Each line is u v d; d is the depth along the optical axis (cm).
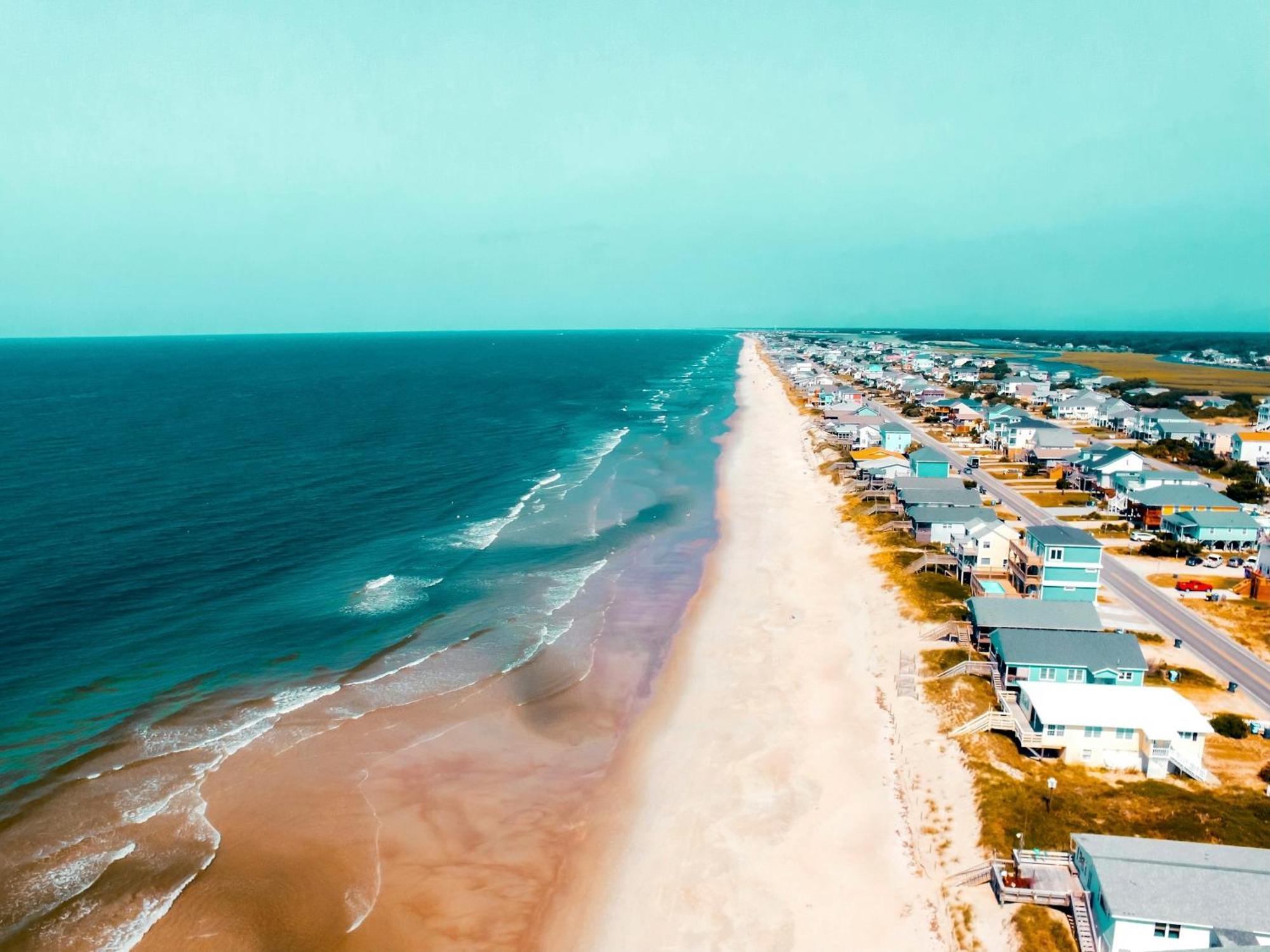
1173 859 2917
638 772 4169
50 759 4044
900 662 5050
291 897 3253
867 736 4372
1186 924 2655
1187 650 5112
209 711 4572
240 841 3544
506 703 4806
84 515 8275
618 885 3391
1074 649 4525
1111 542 7375
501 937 3114
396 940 3081
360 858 3500
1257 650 5131
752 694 4919
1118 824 3416
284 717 4541
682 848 3594
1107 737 3931
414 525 8350
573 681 5081
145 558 7050
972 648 5097
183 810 3709
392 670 5128
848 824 3684
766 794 3941
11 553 7019
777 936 3086
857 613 5969
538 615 6050
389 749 4291
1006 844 3328
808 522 8400
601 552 7538
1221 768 3881
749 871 3434
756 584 6719
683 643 5641
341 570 6919
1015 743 4116
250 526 8106
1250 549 7056
